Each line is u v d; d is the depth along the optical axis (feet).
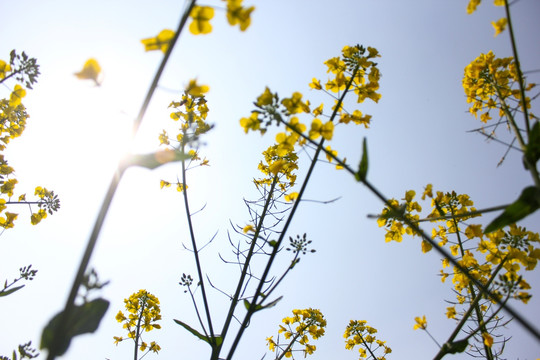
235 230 1.76
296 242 1.48
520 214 1.20
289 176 1.86
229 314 1.59
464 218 1.67
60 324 0.94
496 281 1.39
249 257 1.67
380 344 2.38
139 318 2.20
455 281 1.62
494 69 1.55
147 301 2.29
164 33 1.18
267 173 1.88
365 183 1.21
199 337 1.55
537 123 1.18
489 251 1.53
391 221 1.48
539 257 1.44
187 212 1.69
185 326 1.55
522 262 1.45
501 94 1.53
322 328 2.11
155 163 1.16
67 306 0.96
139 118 1.16
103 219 1.08
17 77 1.78
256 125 1.33
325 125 1.34
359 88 1.46
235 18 1.16
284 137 1.37
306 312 2.15
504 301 1.36
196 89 1.22
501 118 1.47
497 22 1.37
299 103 1.34
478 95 1.59
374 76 1.45
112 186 1.13
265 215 1.77
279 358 1.91
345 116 1.42
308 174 1.35
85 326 1.04
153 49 1.19
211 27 1.18
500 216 1.22
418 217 1.47
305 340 2.09
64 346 1.01
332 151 1.38
